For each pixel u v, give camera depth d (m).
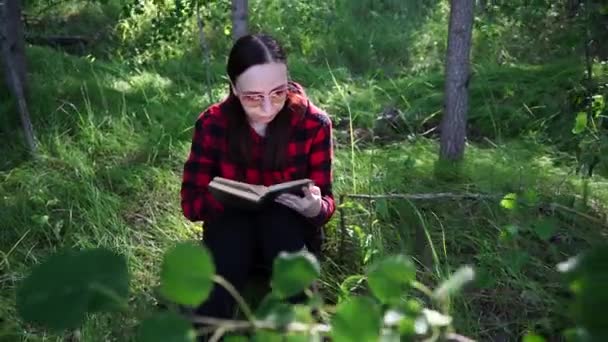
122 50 5.67
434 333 0.79
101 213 3.21
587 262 0.60
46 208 3.25
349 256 2.93
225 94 4.95
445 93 3.71
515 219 3.10
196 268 0.59
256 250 2.51
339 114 4.80
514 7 5.65
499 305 2.67
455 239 3.07
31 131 3.82
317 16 7.21
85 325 2.42
